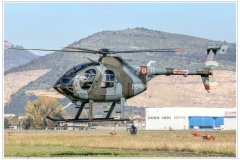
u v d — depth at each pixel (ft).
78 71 379.96
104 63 386.52
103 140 616.39
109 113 390.83
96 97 380.78
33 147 500.33
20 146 517.96
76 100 382.22
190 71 446.60
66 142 573.74
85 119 378.73
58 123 379.55
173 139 655.35
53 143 557.74
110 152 427.33
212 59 464.65
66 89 376.48
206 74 460.96
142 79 400.67
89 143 541.34
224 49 464.65
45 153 410.72
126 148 480.23
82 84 375.86
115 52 387.75
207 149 444.14
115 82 385.09
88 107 385.91
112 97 385.29
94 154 403.13
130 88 392.47
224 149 441.68
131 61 395.75
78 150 452.35
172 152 439.22
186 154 417.49
